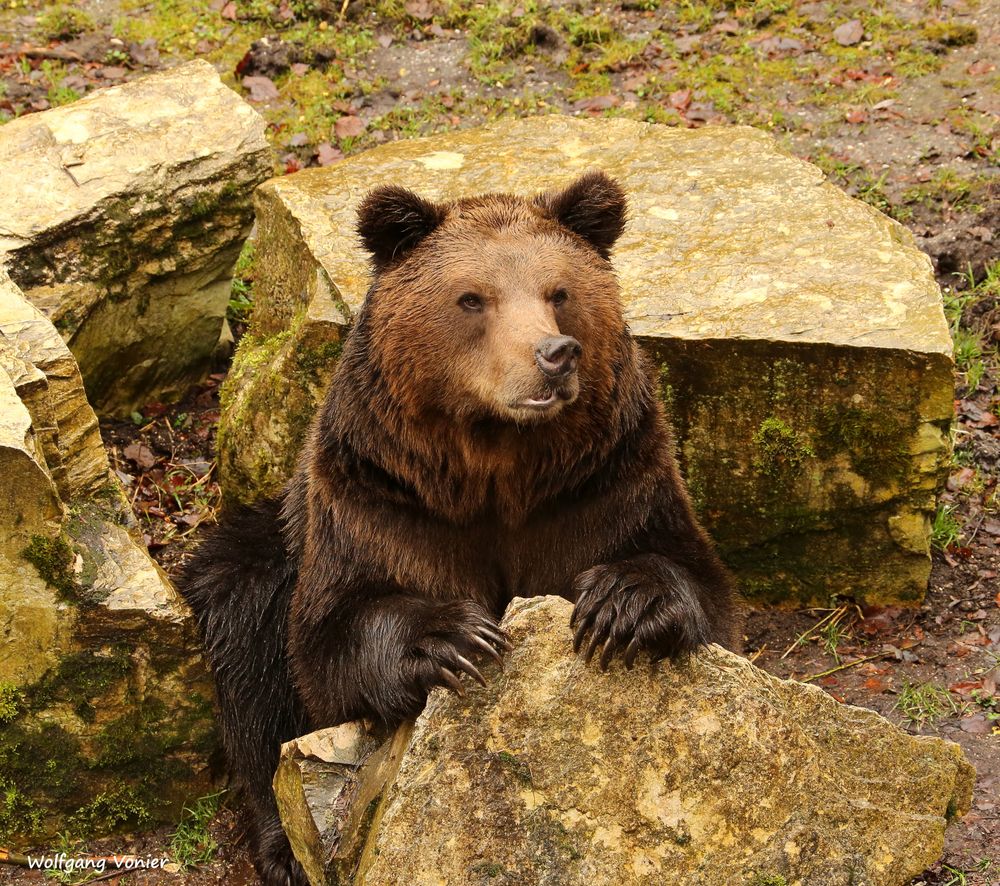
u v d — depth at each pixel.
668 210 8.81
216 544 7.64
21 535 6.36
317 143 12.29
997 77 12.40
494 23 13.41
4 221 8.98
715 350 7.64
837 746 5.68
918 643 7.98
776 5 13.53
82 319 9.16
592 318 5.89
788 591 8.31
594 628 5.58
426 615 5.84
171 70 10.32
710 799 5.41
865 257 8.27
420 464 6.11
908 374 7.52
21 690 6.61
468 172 9.34
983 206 11.10
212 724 7.05
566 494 6.20
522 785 5.44
